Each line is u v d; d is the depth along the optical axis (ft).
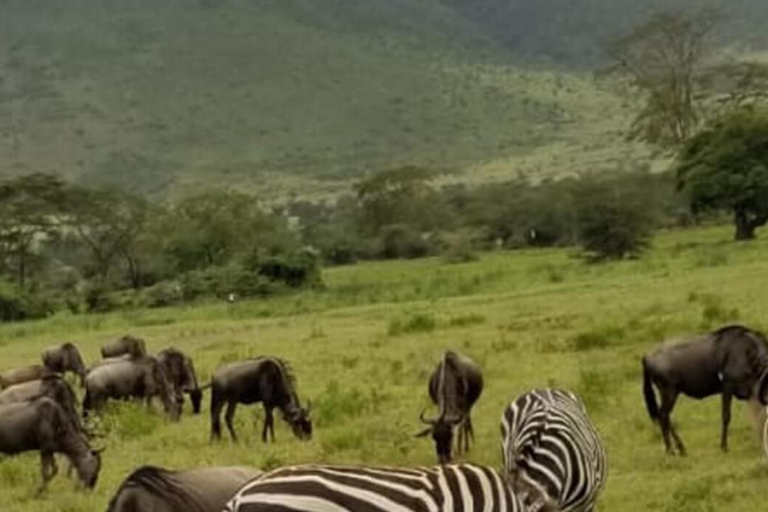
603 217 264.11
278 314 203.41
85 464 76.69
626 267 216.33
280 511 34.22
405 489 34.76
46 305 276.00
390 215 420.77
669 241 297.53
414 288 229.25
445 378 75.41
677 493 64.18
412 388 103.60
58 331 211.82
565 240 380.37
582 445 48.75
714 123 296.10
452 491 35.12
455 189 520.01
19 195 346.95
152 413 102.12
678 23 463.83
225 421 95.35
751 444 73.97
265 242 338.75
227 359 137.59
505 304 166.30
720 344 72.28
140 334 183.93
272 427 90.02
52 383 87.97
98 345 177.68
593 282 187.42
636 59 466.70
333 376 114.52
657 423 78.02
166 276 346.13
